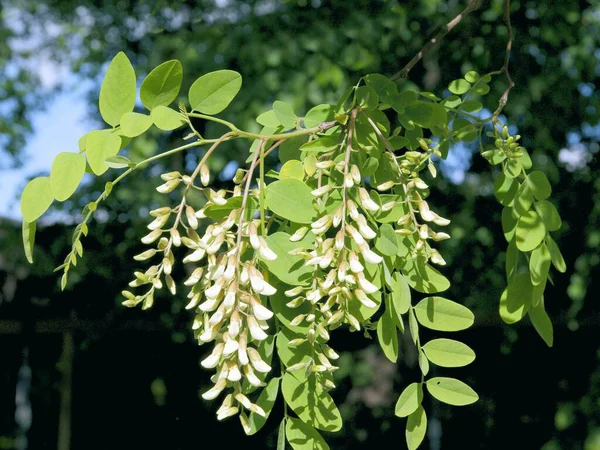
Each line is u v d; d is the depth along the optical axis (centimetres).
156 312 692
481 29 582
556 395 629
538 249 181
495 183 188
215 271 139
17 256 681
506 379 646
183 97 575
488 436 650
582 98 595
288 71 559
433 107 186
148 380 728
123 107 145
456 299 607
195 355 721
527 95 571
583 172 604
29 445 753
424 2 562
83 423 744
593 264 564
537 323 183
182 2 636
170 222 613
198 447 711
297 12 571
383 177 166
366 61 545
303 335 149
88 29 750
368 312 147
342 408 691
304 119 176
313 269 144
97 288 697
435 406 671
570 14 575
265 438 686
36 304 715
